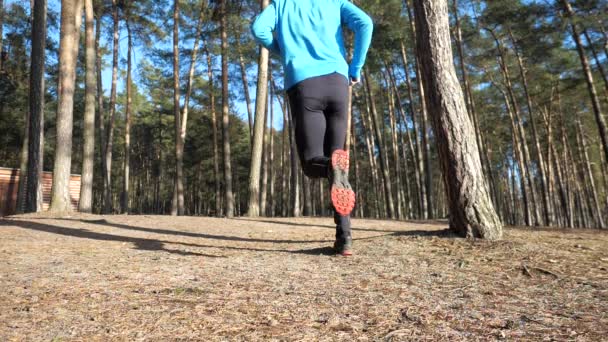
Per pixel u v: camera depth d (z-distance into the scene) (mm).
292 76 3215
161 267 3377
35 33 12281
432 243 4488
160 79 29188
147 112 40625
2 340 1662
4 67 20234
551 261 3492
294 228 8188
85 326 1855
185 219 10031
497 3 19797
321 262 3619
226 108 17516
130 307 2168
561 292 2520
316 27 3312
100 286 2658
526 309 2137
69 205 10938
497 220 4758
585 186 35656
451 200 4859
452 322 1915
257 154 13391
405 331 1787
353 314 2055
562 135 32500
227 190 16938
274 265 3475
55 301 2281
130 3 22047
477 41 22625
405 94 31484
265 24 3322
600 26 16531
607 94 25156
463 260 3637
